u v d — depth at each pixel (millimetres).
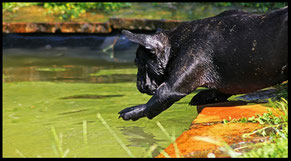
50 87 14992
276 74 9461
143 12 23484
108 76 16547
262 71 9477
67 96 13734
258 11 22031
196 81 9789
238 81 9797
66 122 11203
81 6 25016
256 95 12477
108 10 24516
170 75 9875
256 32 9391
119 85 15016
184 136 8992
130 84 15164
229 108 10898
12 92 14383
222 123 9688
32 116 11758
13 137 10164
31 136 10203
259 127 9164
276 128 8758
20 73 17391
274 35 9195
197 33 9922
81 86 15016
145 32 21984
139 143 9562
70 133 10359
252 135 8758
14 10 24844
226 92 10250
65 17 23531
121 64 19000
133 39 9945
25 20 23031
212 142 8117
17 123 11188
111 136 10086
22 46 23391
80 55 21312
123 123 11047
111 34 22938
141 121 11156
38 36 23375
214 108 11008
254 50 9375
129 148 9258
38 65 19000
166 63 10203
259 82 9695
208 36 9773
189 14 22531
